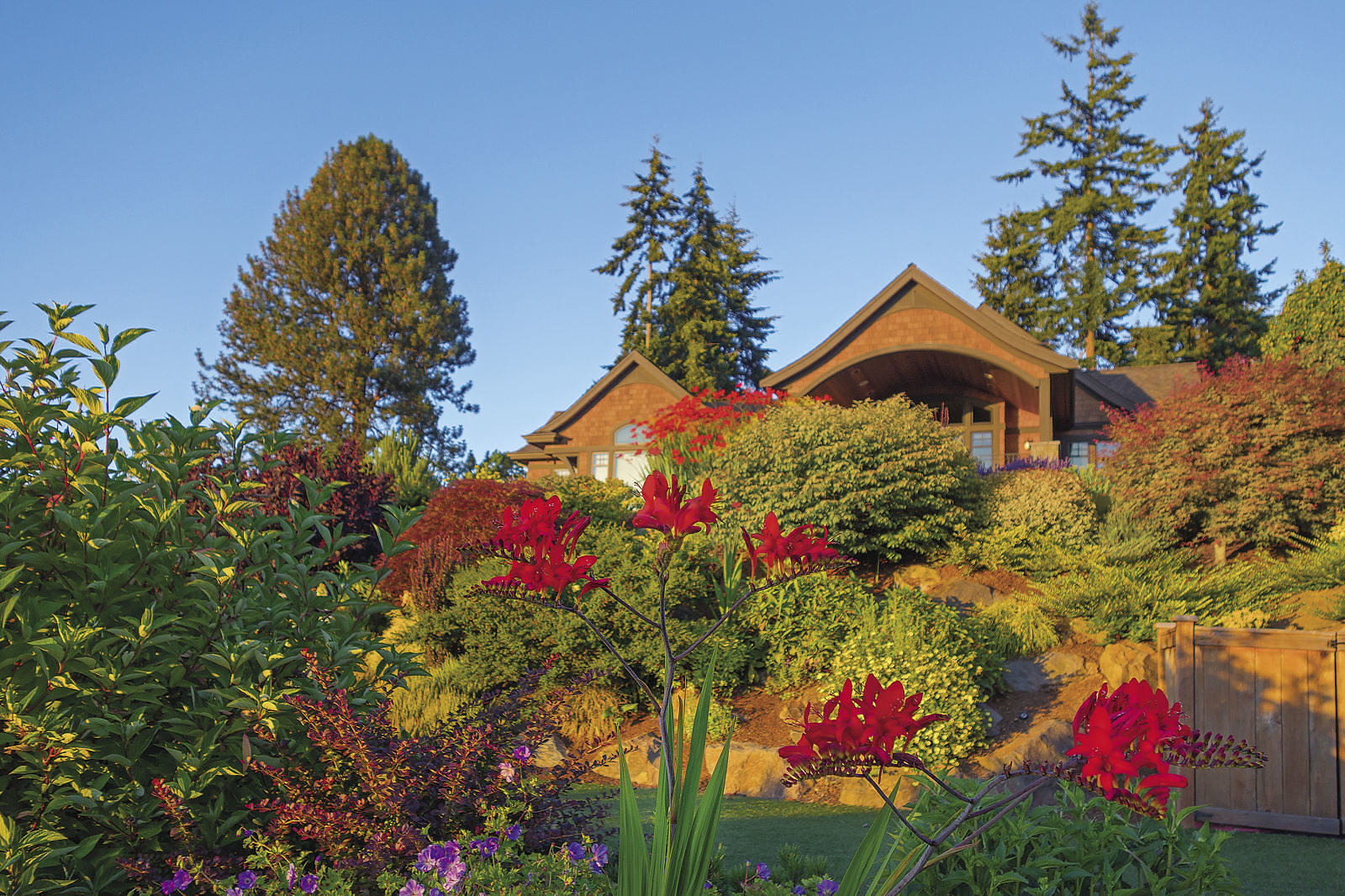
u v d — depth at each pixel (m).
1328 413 11.12
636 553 10.97
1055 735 8.16
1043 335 43.94
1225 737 6.69
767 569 3.00
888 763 2.21
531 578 2.87
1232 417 11.66
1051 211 45.59
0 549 3.59
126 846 3.73
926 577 11.78
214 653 4.04
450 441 43.69
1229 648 6.80
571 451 28.67
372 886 3.70
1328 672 6.50
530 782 4.16
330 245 42.25
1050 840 3.76
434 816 3.97
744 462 12.42
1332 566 9.69
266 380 39.88
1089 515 12.51
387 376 40.69
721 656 9.55
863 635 9.28
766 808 7.42
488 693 4.80
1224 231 45.41
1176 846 3.71
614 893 3.57
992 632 9.66
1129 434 12.73
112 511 3.84
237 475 4.72
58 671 3.65
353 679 4.69
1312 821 6.31
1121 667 9.01
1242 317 42.91
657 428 15.83
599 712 9.52
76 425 3.89
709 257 49.53
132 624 3.73
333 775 4.06
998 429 24.16
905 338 22.30
